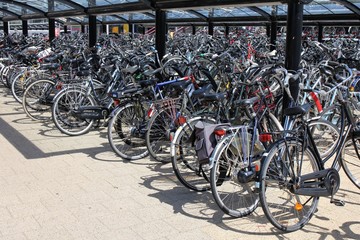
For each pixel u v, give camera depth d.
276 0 4.32
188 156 3.85
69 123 5.68
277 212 3.35
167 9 5.73
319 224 3.25
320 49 8.39
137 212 3.38
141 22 14.31
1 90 9.00
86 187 3.86
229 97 4.18
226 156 3.25
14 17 13.30
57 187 3.84
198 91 4.01
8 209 3.35
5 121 6.36
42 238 2.92
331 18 9.31
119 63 6.19
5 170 4.24
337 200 3.33
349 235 3.08
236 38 11.85
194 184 3.85
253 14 11.16
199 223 3.22
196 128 3.37
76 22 15.96
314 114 4.45
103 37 12.99
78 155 4.80
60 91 5.54
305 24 11.65
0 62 8.85
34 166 4.39
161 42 6.00
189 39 11.39
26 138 5.46
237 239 2.98
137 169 4.40
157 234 3.03
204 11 11.80
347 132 3.61
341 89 4.77
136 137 4.66
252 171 3.09
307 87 4.83
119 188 3.87
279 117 4.33
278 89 4.46
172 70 5.76
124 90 4.69
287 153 3.01
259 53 7.93
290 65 4.22
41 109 6.64
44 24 20.92
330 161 4.10
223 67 5.62
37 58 7.88
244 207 3.41
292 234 3.08
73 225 3.12
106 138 5.54
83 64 6.26
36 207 3.40
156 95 4.69
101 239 2.93
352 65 7.05
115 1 7.95
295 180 3.00
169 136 4.20
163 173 4.30
